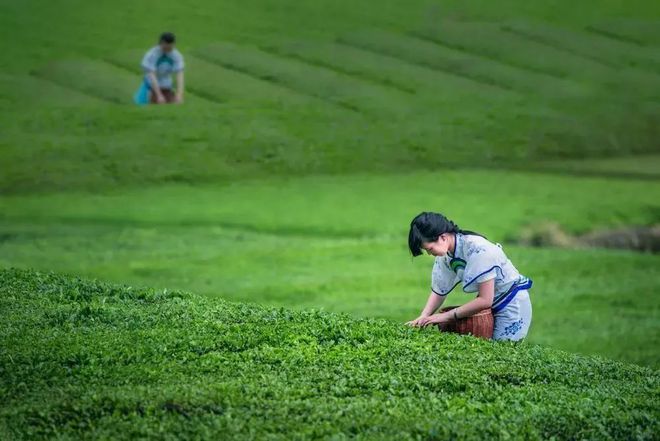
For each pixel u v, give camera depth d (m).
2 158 63.19
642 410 14.24
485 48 89.50
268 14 93.56
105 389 14.06
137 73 79.81
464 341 16.95
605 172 66.62
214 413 13.45
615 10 100.06
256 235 51.66
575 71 86.25
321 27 91.69
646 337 35.69
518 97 80.19
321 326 17.41
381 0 98.69
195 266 44.56
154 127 69.44
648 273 45.25
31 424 13.06
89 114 70.81
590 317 38.19
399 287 41.88
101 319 17.52
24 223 52.81
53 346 15.71
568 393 14.84
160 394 13.77
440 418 13.45
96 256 46.56
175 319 17.61
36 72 78.81
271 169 64.69
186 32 88.44
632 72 87.06
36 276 20.47
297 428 12.97
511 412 13.83
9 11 89.62
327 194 59.94
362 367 15.38
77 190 59.59
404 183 62.59
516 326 17.47
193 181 62.19
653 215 56.78
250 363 15.38
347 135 70.31
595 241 53.31
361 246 49.03
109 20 89.56
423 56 86.81
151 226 53.00
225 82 78.56
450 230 16.94
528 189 61.22
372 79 81.44
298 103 75.56
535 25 95.50
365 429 13.03
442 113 75.69
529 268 45.31
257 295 39.91
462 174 65.00
